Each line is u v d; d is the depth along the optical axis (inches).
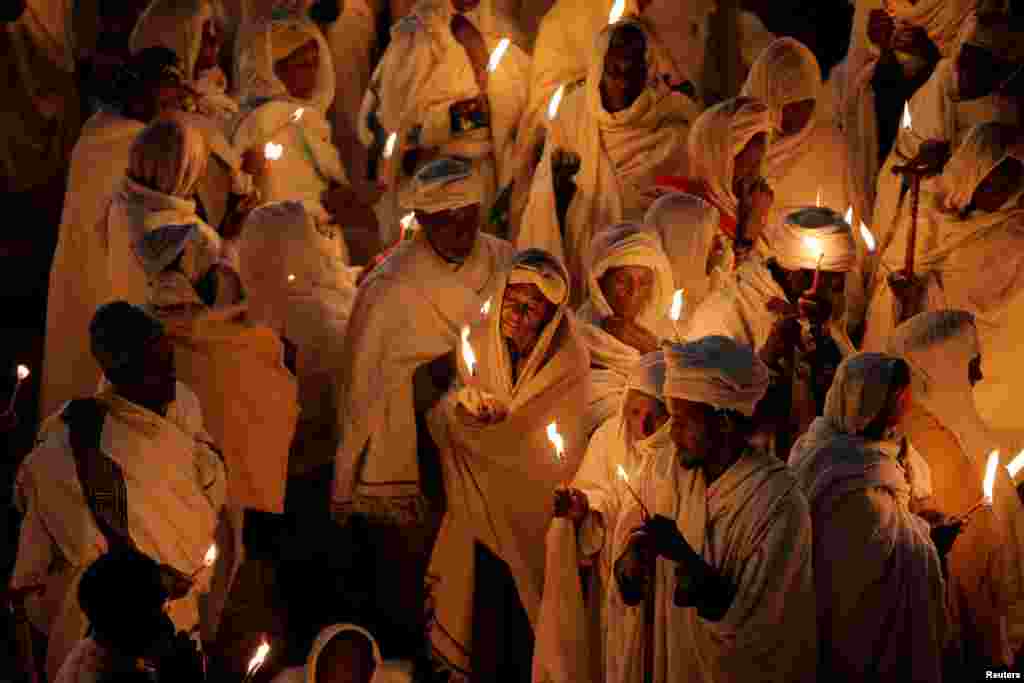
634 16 438.0
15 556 375.9
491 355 321.7
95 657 246.5
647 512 277.9
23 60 529.3
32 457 301.1
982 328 391.5
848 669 281.0
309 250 385.7
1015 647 328.8
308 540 364.8
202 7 440.5
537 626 309.4
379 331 347.6
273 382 346.3
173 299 342.6
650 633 283.0
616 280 336.8
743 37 508.7
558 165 417.4
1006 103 411.8
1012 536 325.4
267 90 446.9
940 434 322.7
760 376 263.0
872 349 408.8
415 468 345.1
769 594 262.1
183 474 306.3
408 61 462.9
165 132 367.6
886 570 279.6
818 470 287.4
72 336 415.8
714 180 392.2
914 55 446.0
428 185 344.8
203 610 331.3
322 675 309.4
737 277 358.9
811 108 418.6
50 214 526.9
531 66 463.2
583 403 324.2
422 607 347.6
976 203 392.5
